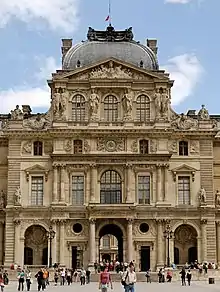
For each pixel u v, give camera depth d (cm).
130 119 10969
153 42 12662
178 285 8312
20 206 10694
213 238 10731
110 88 11100
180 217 10756
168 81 11144
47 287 7838
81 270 9369
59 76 11062
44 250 10781
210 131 11069
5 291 6994
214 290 6975
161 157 10831
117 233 11319
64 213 10631
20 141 11019
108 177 10862
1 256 10862
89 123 10938
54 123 10912
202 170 11006
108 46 11950
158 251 10588
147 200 10788
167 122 10994
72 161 10794
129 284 5147
